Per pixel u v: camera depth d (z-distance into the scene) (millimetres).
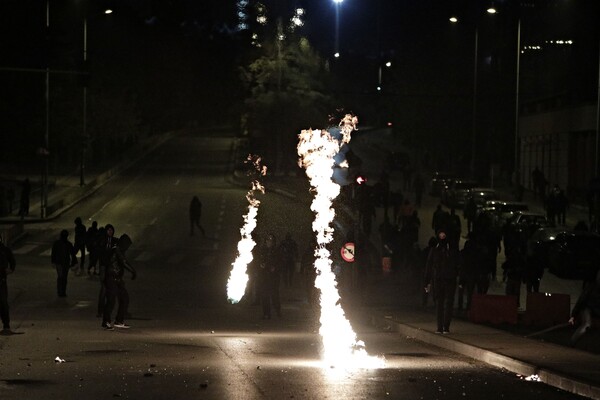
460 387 16234
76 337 24859
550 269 47281
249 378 16922
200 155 130000
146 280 46344
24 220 68500
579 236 46219
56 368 18312
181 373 17594
